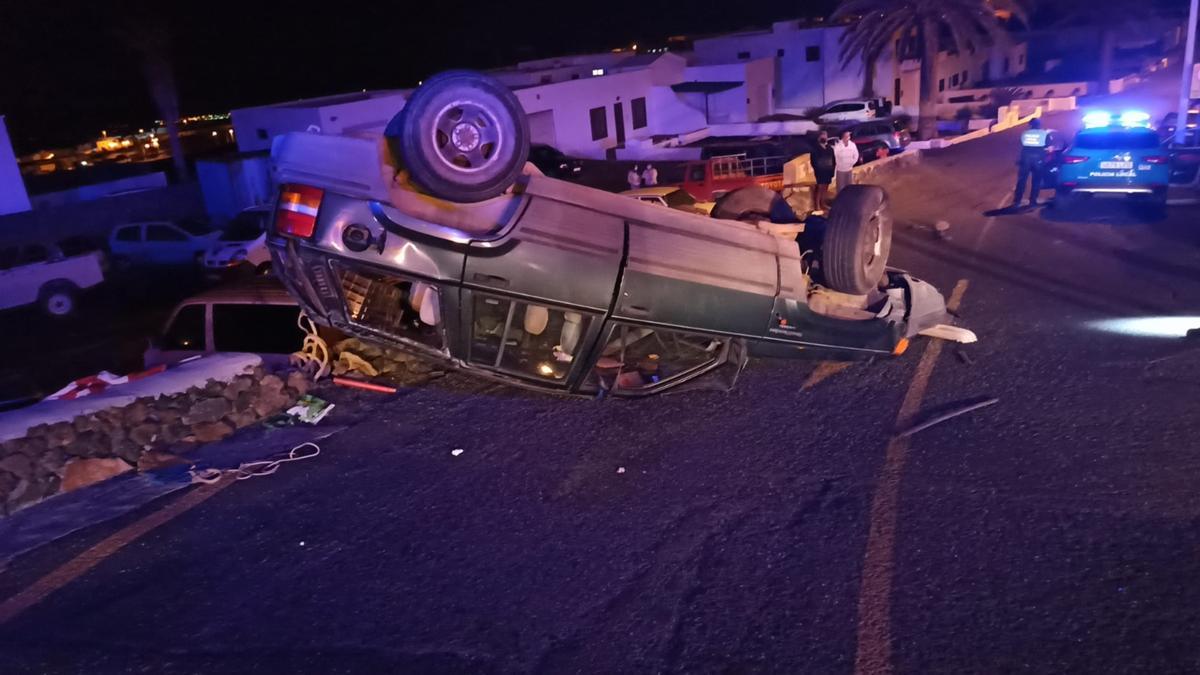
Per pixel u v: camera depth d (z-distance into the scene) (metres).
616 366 7.34
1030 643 4.12
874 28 33.41
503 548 5.27
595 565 5.05
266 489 6.11
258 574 5.09
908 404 7.14
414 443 6.79
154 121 65.00
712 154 23.16
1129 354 7.86
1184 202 15.32
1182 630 4.12
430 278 6.36
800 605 4.56
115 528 5.63
